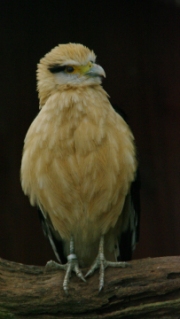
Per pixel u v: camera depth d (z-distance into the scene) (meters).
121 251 11.80
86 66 10.95
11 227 16.38
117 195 10.57
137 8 16.73
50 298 9.41
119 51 16.75
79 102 10.48
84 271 9.94
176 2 16.69
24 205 16.52
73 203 10.59
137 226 11.70
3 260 9.79
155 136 16.72
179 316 9.16
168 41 16.78
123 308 9.31
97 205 10.57
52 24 16.69
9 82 16.67
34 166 10.45
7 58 16.64
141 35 16.73
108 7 16.70
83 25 16.69
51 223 11.43
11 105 16.62
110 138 10.37
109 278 9.52
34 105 16.69
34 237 16.48
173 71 16.73
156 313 9.17
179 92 16.64
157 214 16.56
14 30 16.66
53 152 10.32
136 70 16.78
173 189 16.62
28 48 16.70
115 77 16.72
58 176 10.34
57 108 10.47
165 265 9.48
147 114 16.75
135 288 9.31
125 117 11.73
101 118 10.41
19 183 16.50
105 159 10.30
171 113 16.75
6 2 16.62
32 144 10.46
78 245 11.29
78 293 9.44
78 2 16.69
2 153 16.44
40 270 9.84
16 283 9.56
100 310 9.36
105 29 16.73
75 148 10.29
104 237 11.26
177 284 9.26
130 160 10.55
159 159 16.69
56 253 11.96
